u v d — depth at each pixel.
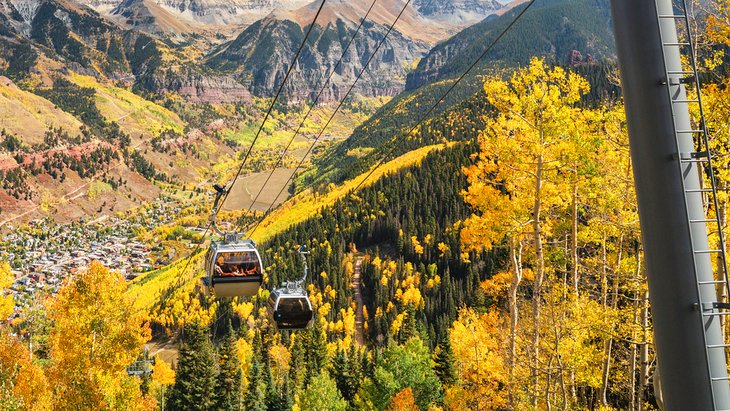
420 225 161.75
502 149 22.55
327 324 132.75
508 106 22.44
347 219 191.25
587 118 22.33
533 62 21.97
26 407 38.69
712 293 6.17
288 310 24.75
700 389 6.05
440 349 64.56
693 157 6.27
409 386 63.75
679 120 6.34
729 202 18.05
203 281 25.17
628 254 29.36
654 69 6.36
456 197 164.50
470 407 35.38
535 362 21.55
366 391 63.97
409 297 126.88
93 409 36.22
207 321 155.38
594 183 21.55
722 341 6.14
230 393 81.00
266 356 101.25
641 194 6.47
